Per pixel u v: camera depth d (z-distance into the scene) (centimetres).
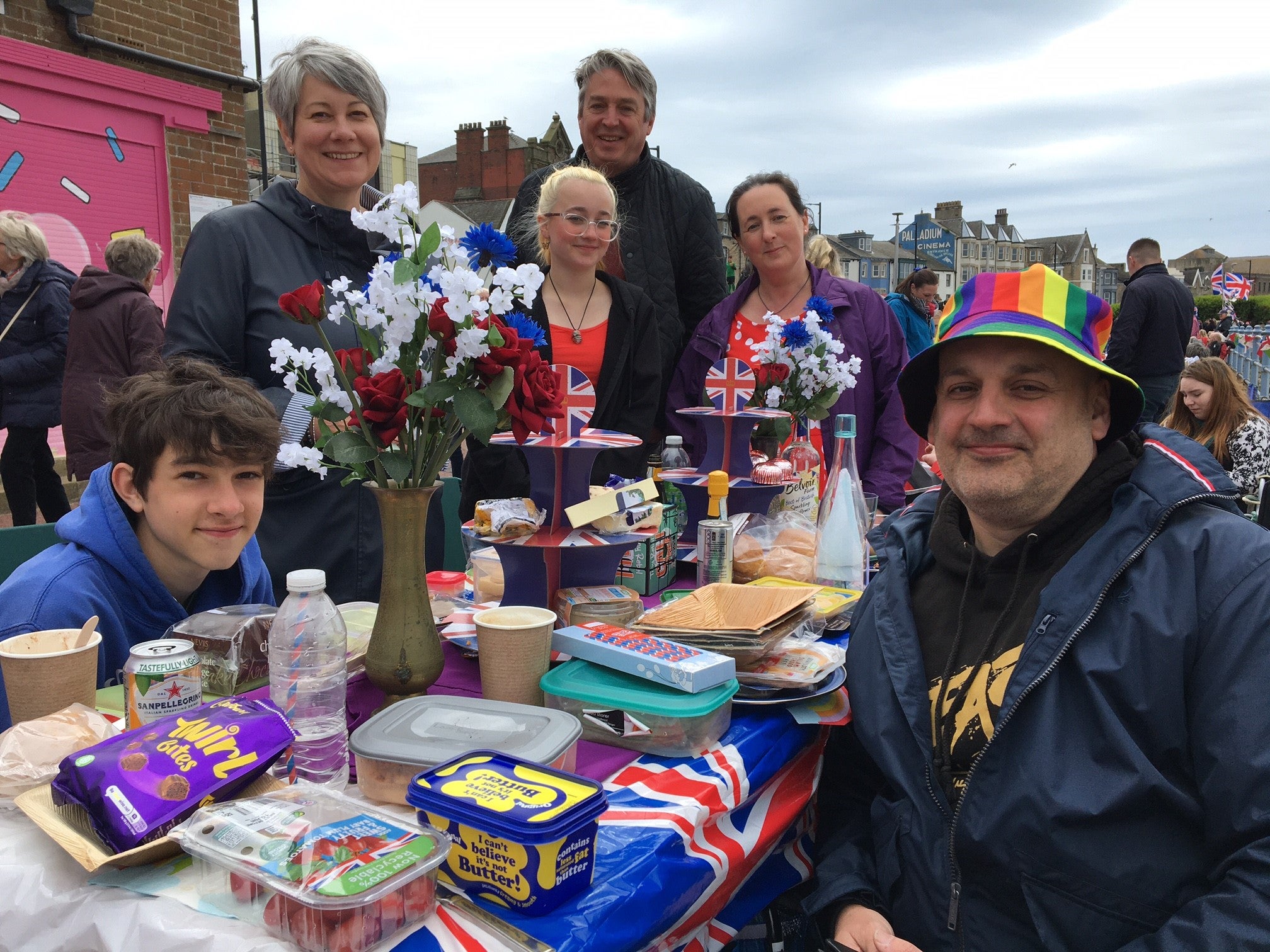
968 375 140
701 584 195
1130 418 140
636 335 279
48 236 597
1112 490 137
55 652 123
